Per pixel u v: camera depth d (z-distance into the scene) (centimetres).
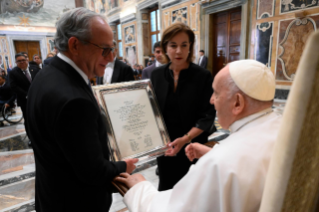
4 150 362
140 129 123
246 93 65
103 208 102
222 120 74
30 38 1512
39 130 80
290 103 28
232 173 52
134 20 1215
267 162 54
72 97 72
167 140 130
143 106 129
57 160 85
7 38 1436
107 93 120
